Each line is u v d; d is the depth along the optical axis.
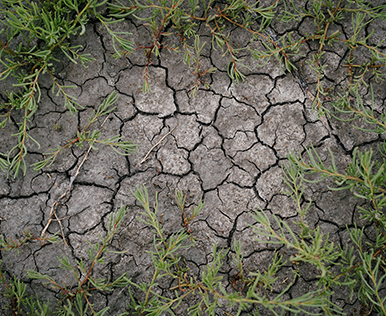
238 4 0.43
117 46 0.45
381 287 0.44
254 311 0.43
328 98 0.46
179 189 0.45
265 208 0.45
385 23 0.46
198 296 0.44
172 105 0.45
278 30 0.46
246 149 0.45
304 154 0.45
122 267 0.44
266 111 0.45
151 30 0.45
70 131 0.44
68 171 0.44
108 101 0.43
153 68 0.45
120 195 0.44
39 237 0.44
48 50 0.42
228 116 0.45
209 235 0.44
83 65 0.43
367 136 0.45
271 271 0.36
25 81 0.44
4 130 0.44
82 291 0.42
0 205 0.44
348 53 0.46
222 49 0.44
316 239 0.36
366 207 0.45
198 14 0.45
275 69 0.46
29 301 0.43
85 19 0.44
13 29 0.43
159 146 0.45
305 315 0.44
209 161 0.45
